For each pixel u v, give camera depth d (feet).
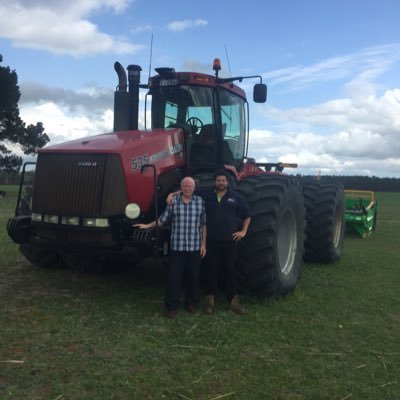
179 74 20.43
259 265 17.35
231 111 21.99
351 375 12.21
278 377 11.90
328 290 20.53
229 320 15.89
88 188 16.16
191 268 16.44
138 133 18.76
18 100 125.90
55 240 16.89
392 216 68.54
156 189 16.28
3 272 21.77
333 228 26.22
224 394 10.94
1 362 12.16
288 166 29.07
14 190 126.21
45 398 10.46
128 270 22.41
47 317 15.60
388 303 18.80
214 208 16.52
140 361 12.45
